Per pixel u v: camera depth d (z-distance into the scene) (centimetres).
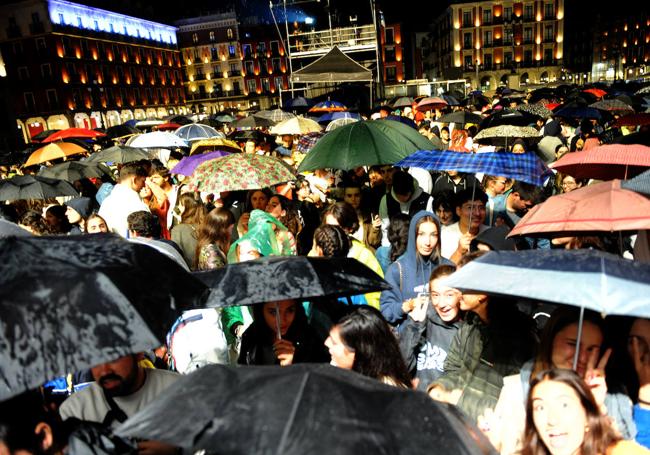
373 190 665
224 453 116
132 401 216
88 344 139
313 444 112
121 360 207
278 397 126
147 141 938
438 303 289
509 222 502
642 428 207
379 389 135
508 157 371
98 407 220
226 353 305
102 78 6162
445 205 475
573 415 164
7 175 1356
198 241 472
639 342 209
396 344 242
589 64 10025
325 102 1698
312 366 147
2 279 148
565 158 384
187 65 7769
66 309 143
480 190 436
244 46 7462
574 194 270
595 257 187
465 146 1061
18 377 130
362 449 112
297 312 290
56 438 154
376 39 2631
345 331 236
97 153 917
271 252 391
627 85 2255
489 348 252
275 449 113
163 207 667
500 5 7094
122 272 161
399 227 417
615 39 9519
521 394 222
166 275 178
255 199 521
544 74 7200
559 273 183
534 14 7056
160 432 127
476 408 246
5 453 143
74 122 5778
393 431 120
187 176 712
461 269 219
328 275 236
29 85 5531
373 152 471
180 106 7738
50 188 648
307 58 2711
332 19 2833
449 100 1955
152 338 147
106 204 563
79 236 187
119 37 6450
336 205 421
